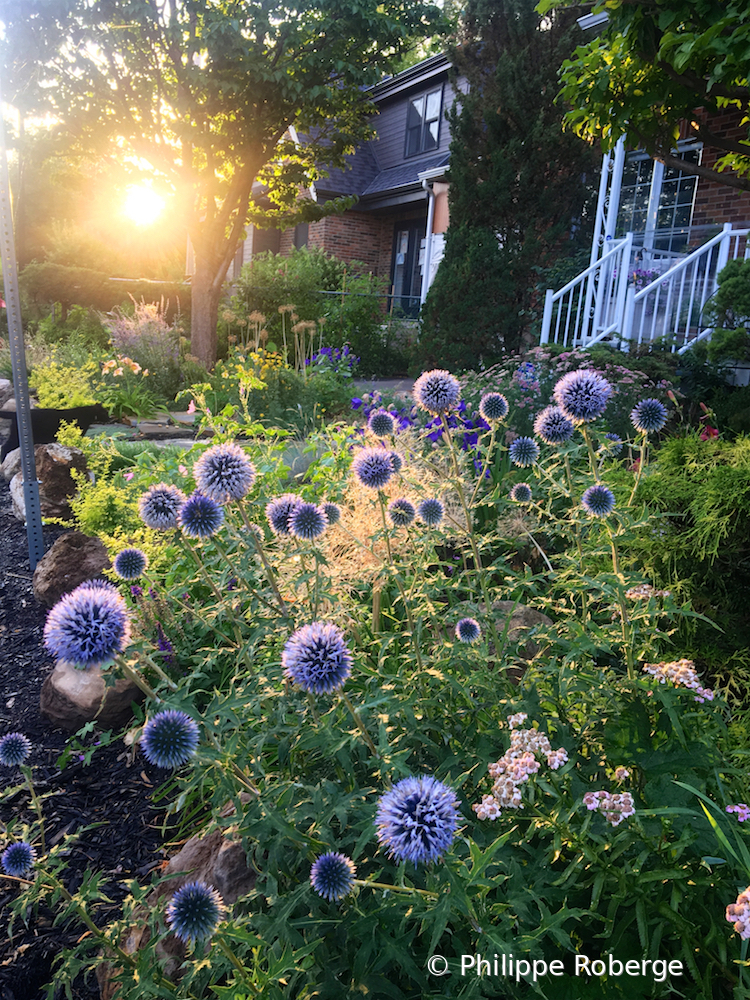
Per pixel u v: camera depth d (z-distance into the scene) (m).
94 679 3.62
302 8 12.54
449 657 2.61
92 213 24.69
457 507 4.31
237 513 3.46
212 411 10.75
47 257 21.20
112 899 2.67
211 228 14.84
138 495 5.52
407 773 1.95
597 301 10.67
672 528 3.73
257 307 18.34
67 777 3.34
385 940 1.83
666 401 7.58
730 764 2.42
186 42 12.58
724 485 3.46
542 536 4.77
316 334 18.19
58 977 2.03
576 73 5.27
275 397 11.16
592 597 2.87
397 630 3.57
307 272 19.48
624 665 3.27
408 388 14.08
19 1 12.02
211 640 3.94
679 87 4.93
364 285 20.14
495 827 2.18
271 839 2.03
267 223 17.39
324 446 5.88
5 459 8.18
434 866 1.76
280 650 2.92
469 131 13.45
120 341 13.73
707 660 3.48
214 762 2.05
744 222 10.49
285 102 13.57
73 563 4.82
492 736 2.45
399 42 13.99
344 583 3.40
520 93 12.92
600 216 11.32
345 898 1.96
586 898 2.14
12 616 4.70
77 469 6.41
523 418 7.40
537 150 12.79
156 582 3.91
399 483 4.12
